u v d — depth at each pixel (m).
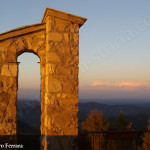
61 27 4.41
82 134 4.35
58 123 4.11
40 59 4.55
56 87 4.18
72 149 4.13
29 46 4.34
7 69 4.10
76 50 4.50
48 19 4.28
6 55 4.12
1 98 4.00
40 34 4.46
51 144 4.00
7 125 4.00
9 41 4.17
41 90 4.59
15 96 4.12
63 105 4.20
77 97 4.34
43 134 4.42
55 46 4.30
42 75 4.48
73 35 4.52
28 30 4.30
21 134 4.79
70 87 4.31
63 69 4.30
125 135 4.51
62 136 4.10
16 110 4.11
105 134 4.57
